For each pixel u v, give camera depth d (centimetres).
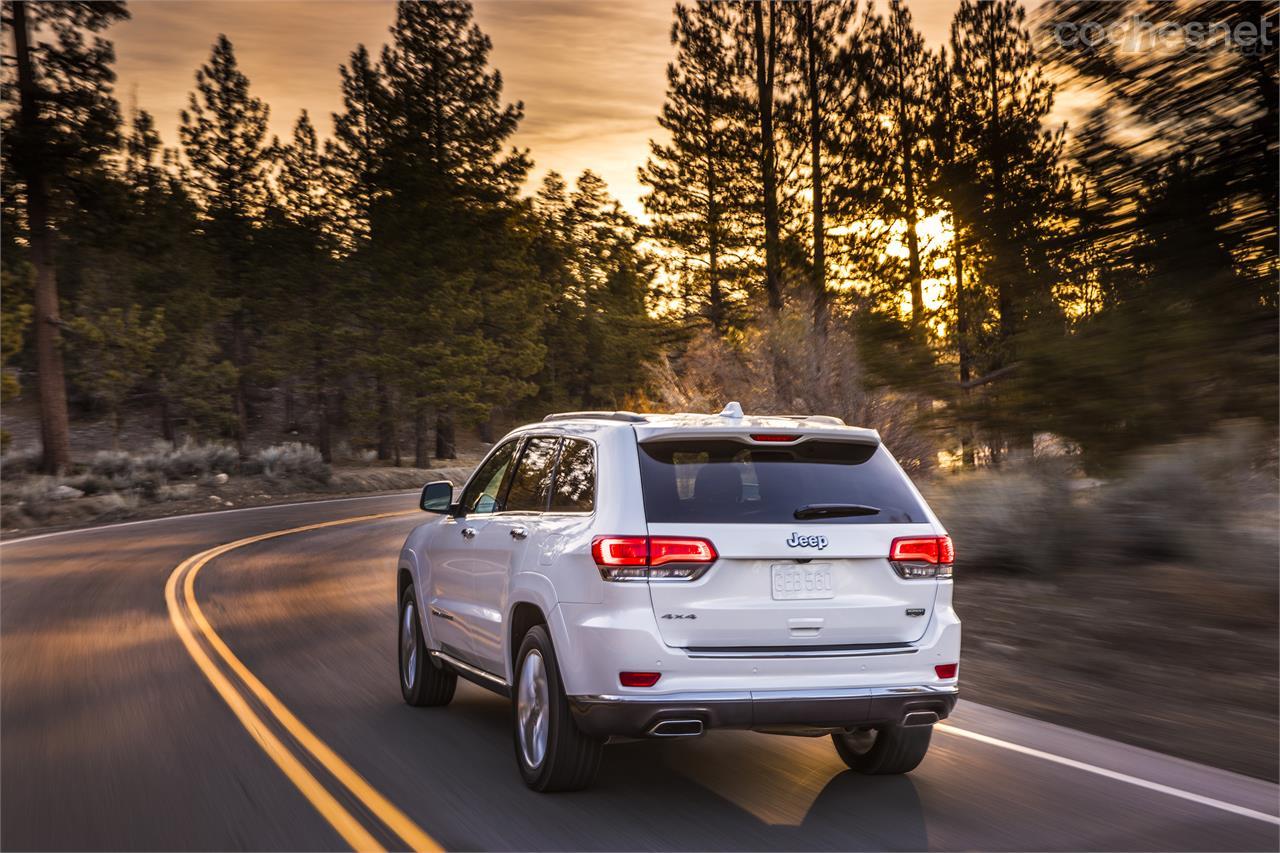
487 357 5794
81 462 3878
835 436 588
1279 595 1061
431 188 5641
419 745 686
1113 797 577
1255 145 887
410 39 5778
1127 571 1220
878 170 3409
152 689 851
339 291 5644
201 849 502
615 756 663
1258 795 582
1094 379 982
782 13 3712
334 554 1920
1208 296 936
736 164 3838
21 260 4544
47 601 1348
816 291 2539
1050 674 888
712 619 537
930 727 604
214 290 6100
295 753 664
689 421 603
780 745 692
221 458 4025
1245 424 1006
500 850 498
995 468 1363
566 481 618
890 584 565
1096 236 973
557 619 566
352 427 5912
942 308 1292
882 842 510
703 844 506
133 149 5825
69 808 561
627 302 8144
